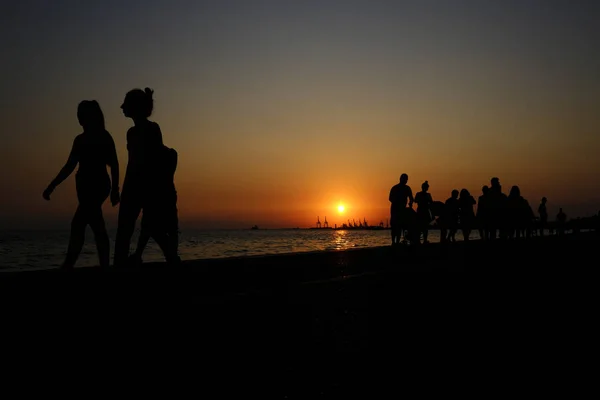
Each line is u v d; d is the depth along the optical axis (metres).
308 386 4.06
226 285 7.92
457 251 17.31
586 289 9.91
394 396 3.89
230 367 4.45
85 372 4.11
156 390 3.83
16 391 3.64
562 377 4.39
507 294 9.05
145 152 7.63
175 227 8.10
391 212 17.77
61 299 6.12
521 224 25.88
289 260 12.20
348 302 7.45
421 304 7.68
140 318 5.72
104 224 7.59
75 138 7.32
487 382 4.25
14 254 40.69
